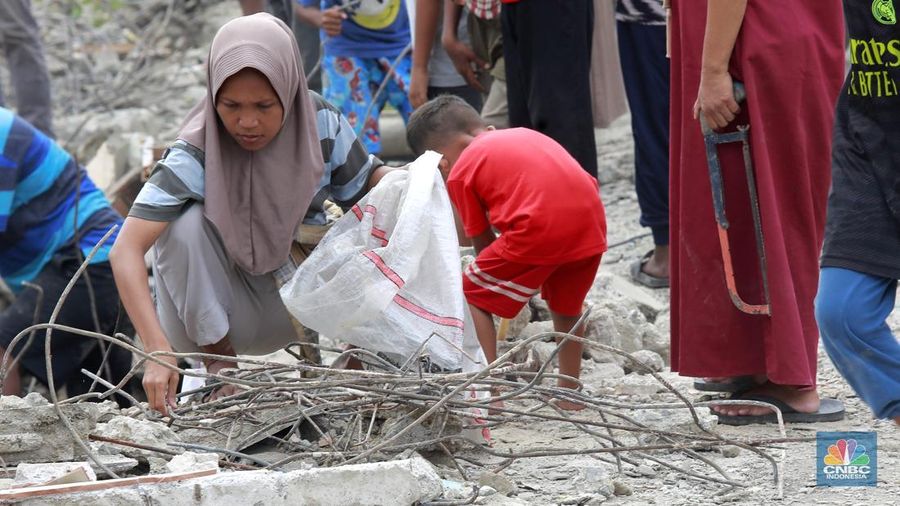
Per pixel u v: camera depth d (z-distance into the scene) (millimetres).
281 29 9422
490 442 9109
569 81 12859
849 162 7879
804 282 9484
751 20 9172
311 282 8984
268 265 9594
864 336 7703
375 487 7137
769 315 9312
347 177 10055
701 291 9578
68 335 12578
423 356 8664
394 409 8578
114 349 12750
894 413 7805
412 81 14602
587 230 9664
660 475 8391
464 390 8289
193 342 9914
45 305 12391
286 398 8648
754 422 9594
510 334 11398
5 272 12555
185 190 9242
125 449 7895
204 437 8570
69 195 12523
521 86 13250
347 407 8531
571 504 7754
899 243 7680
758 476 8305
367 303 8703
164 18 33156
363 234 9195
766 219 9234
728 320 9523
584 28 12875
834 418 9555
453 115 10875
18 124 12203
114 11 33875
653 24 13570
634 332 11688
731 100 9125
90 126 26188
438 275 8930
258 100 9078
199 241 9344
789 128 9289
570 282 10000
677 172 9859
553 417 8266
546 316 11969
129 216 9078
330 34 15633
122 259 8844
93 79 30422
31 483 6922
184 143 9344
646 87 13812
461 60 14477
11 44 21203
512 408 9539
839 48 9539
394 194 9227
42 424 7699
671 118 9844
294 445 8469
